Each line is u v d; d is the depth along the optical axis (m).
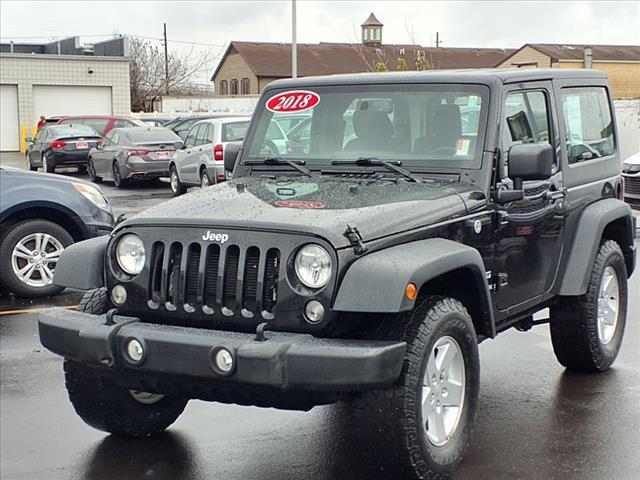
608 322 6.88
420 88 5.67
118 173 23.14
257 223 4.46
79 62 44.19
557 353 6.75
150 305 4.68
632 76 55.00
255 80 62.09
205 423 5.83
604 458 5.15
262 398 4.49
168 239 4.66
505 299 5.58
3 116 43.41
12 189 9.41
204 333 4.42
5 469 5.06
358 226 4.43
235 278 4.48
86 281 4.92
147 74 68.88
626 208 6.77
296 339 4.26
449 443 4.79
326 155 5.84
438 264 4.45
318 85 6.03
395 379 4.27
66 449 5.37
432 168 5.46
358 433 4.47
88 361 4.61
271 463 5.13
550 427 5.65
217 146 18.59
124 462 5.17
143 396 5.42
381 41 64.88
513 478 4.87
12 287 9.48
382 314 4.57
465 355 4.88
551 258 6.10
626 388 6.45
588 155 6.66
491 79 5.54
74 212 9.63
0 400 6.27
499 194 5.37
